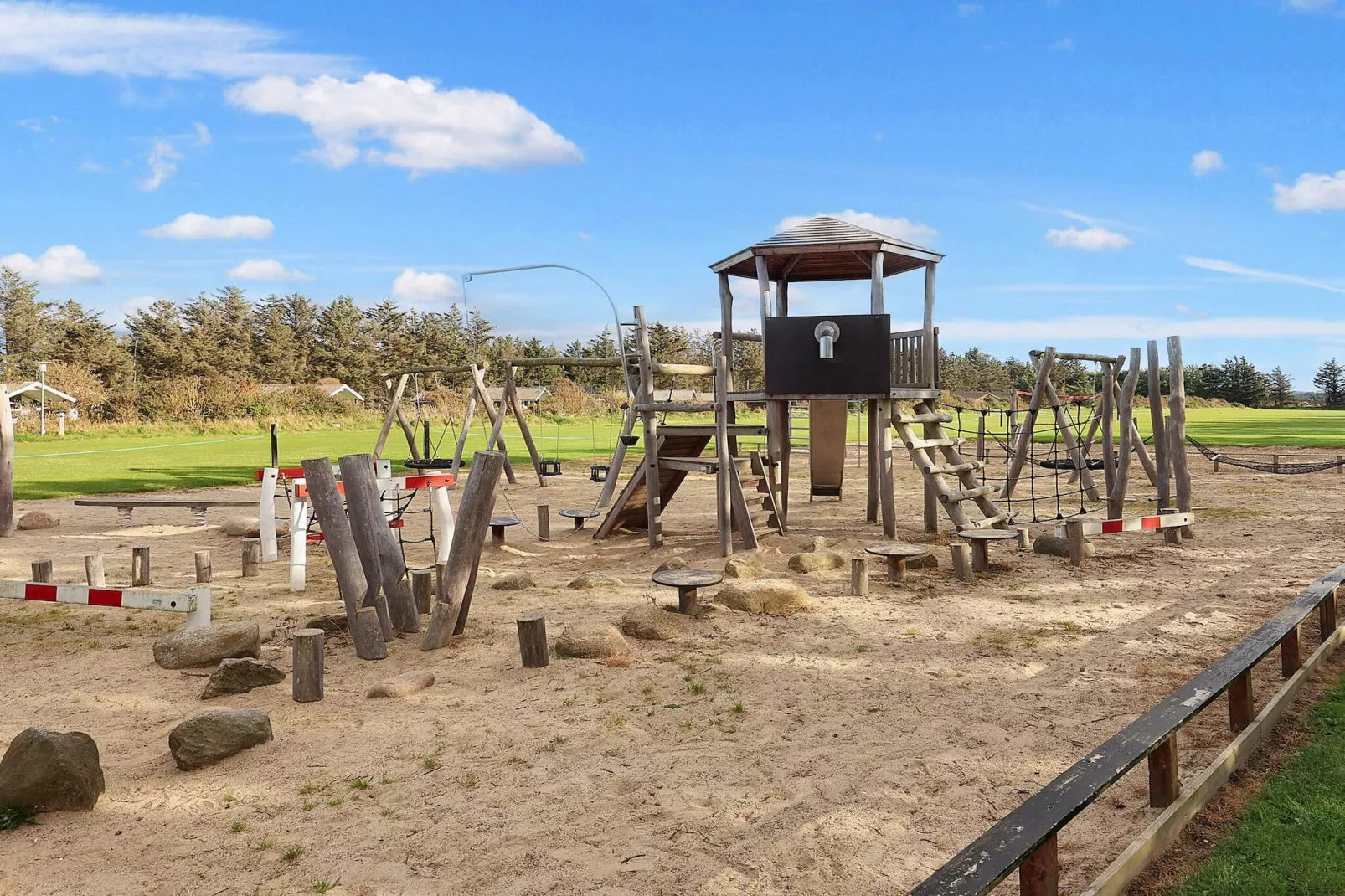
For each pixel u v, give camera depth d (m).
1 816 4.36
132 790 4.76
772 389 12.63
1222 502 16.52
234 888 3.78
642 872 3.87
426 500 17.75
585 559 11.80
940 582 9.86
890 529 12.66
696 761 5.05
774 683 6.43
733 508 12.14
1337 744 4.96
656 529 12.32
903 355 13.41
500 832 4.24
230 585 10.09
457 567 7.56
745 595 8.59
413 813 4.44
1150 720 4.09
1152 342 12.85
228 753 5.12
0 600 9.34
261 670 6.45
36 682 6.62
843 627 7.98
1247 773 4.63
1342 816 4.11
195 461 26.11
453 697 6.22
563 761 5.07
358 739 5.45
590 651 7.07
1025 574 10.22
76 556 12.03
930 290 13.22
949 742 5.31
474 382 20.92
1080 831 4.16
